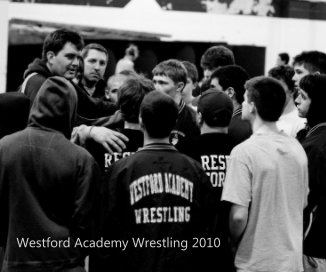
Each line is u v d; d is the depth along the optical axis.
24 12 6.61
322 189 3.21
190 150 3.06
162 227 2.72
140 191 2.71
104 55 4.55
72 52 3.66
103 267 2.81
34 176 2.69
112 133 3.02
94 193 2.72
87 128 3.08
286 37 7.14
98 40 6.73
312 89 3.35
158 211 2.71
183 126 3.82
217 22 7.06
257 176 2.84
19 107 3.15
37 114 2.78
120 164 2.77
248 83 3.02
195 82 4.59
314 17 7.16
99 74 4.54
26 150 2.70
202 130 3.14
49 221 2.67
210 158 3.04
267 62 7.12
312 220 3.23
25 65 6.63
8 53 6.59
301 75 4.42
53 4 6.67
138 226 2.71
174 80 3.77
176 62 3.83
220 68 3.93
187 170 2.79
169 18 6.96
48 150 2.70
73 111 2.84
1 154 2.73
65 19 6.71
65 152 2.71
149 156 2.76
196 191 2.79
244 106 3.10
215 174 3.04
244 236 2.88
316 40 7.16
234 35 7.08
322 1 7.11
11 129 3.16
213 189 3.00
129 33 6.84
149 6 6.89
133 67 6.71
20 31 6.61
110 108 3.84
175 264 2.71
